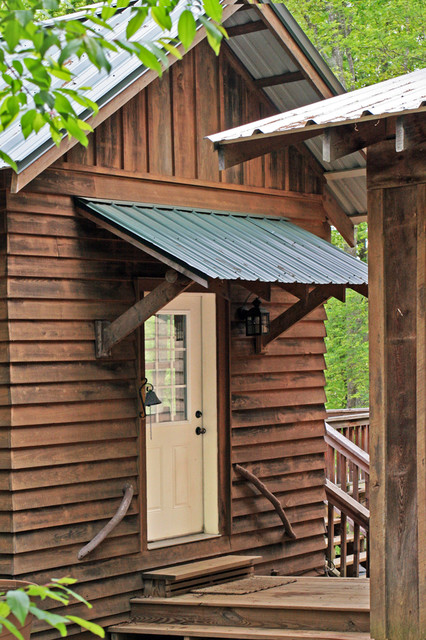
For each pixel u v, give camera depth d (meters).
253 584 7.35
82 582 6.74
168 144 7.54
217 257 6.64
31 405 6.46
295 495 8.62
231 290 8.09
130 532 7.10
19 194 6.41
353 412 11.51
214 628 6.56
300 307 8.00
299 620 6.39
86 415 6.81
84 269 6.83
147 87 7.39
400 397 4.91
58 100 2.67
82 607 6.72
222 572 7.50
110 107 6.61
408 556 4.86
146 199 7.33
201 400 8.03
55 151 6.18
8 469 6.34
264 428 8.34
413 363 4.87
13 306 6.36
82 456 6.78
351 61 19.44
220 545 7.87
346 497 9.02
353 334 18.77
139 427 7.20
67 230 6.73
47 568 6.51
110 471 6.99
